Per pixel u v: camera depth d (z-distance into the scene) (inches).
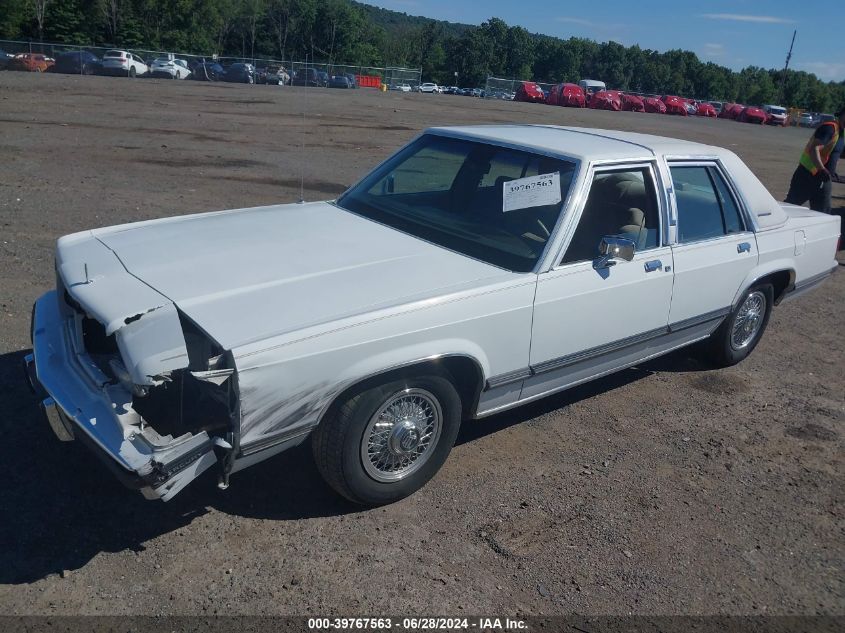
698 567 135.9
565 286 156.1
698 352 230.1
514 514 146.1
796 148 1166.3
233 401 116.1
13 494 137.1
